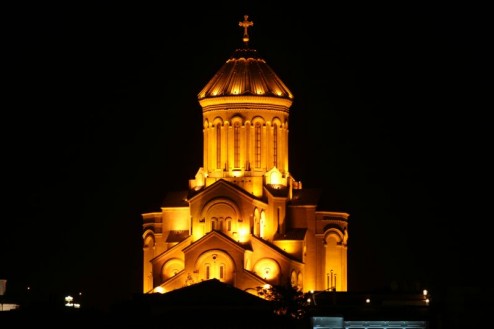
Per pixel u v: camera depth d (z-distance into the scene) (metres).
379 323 198.50
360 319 198.88
